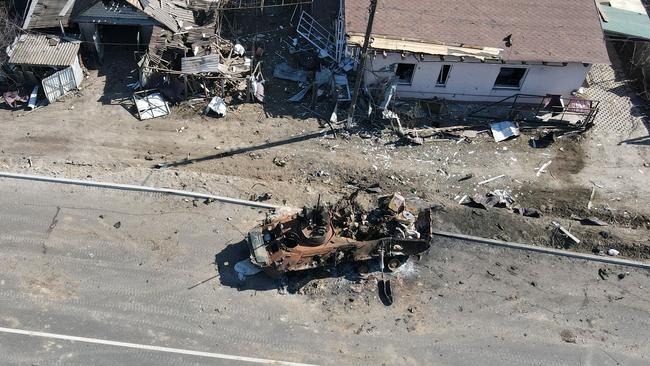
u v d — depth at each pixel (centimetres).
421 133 2697
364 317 2064
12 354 1884
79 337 1941
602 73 3067
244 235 2259
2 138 2511
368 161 2564
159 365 1897
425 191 2472
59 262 2123
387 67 2705
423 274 2198
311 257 2045
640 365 2006
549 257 2288
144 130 2605
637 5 3195
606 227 2394
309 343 1986
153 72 2734
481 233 2330
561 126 2781
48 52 2706
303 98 2809
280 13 3244
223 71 2756
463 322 2077
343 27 2812
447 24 2695
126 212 2292
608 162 2642
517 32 2709
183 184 2398
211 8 2984
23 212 2255
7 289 2038
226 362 1923
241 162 2514
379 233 2130
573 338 2061
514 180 2541
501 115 2817
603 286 2214
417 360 1970
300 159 2547
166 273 2125
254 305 2066
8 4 2978
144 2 2769
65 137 2544
